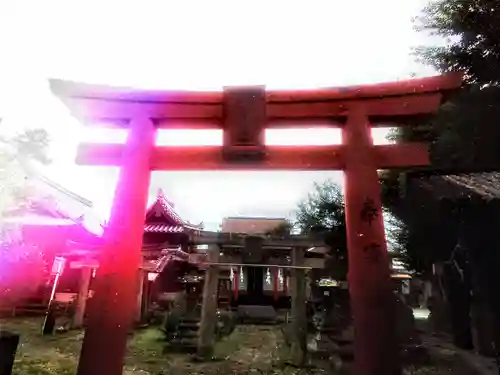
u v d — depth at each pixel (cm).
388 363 473
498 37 779
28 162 1185
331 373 1013
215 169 604
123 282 528
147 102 627
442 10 848
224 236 1278
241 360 1176
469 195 850
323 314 1412
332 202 1573
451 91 582
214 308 1236
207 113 615
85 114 623
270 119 612
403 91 590
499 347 979
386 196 1285
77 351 1220
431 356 1045
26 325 1719
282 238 1257
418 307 2372
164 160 602
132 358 1163
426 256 1348
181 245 2573
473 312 1095
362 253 524
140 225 566
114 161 614
